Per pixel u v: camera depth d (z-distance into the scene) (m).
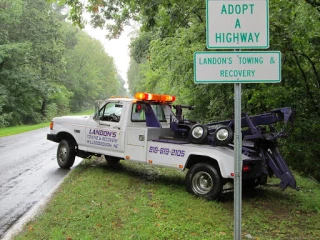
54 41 36.16
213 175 6.46
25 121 36.47
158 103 8.48
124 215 5.38
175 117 8.63
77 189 6.92
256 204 6.46
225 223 5.24
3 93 29.77
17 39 33.09
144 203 6.05
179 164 6.94
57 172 9.05
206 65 3.56
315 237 4.80
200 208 5.91
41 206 6.08
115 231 4.73
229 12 3.55
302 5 7.73
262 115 6.70
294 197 6.98
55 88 37.25
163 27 8.88
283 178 6.53
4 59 30.27
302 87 8.69
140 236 4.52
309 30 7.86
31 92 34.00
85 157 9.40
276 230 5.06
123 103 8.15
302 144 8.55
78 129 9.07
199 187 6.73
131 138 7.78
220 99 11.66
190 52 11.62
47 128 25.62
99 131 8.51
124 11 9.32
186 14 9.09
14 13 30.11
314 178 9.00
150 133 7.52
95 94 67.81
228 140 6.50
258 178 7.06
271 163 6.65
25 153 12.34
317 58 8.68
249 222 5.35
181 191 7.02
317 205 6.26
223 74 3.56
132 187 7.27
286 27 7.97
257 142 6.78
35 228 4.88
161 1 7.90
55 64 36.34
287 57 8.45
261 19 3.55
